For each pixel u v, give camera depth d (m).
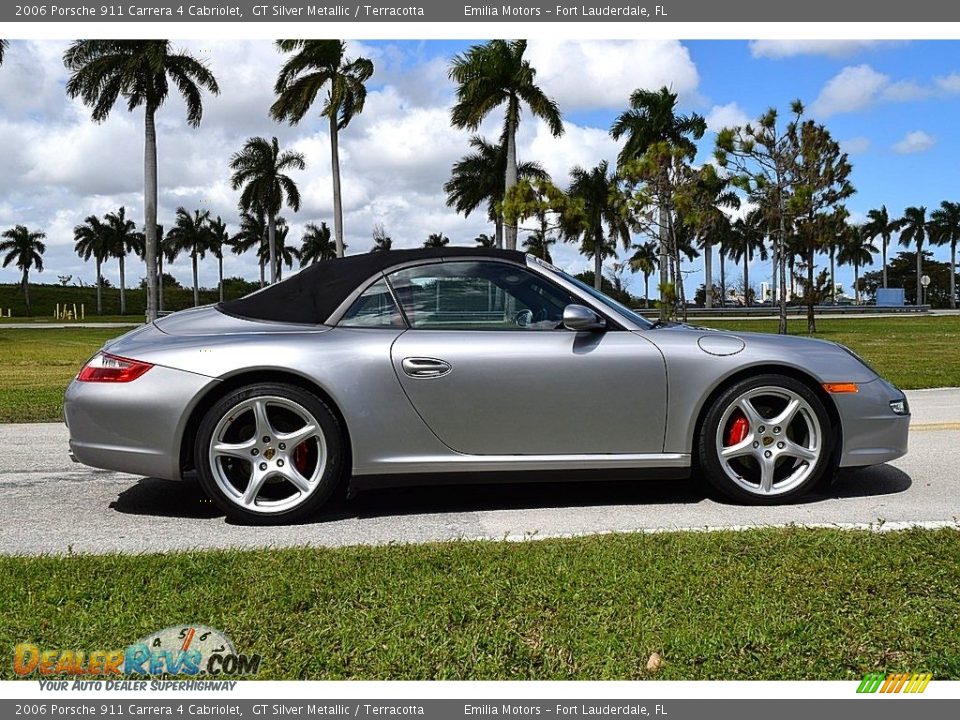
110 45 38.44
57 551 3.73
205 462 4.16
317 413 4.19
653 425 4.37
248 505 4.20
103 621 2.69
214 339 4.29
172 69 38.69
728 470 4.44
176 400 4.15
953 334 30.30
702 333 4.55
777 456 4.48
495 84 32.12
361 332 4.33
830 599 2.81
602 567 3.14
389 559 3.27
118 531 4.10
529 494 4.80
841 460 4.50
